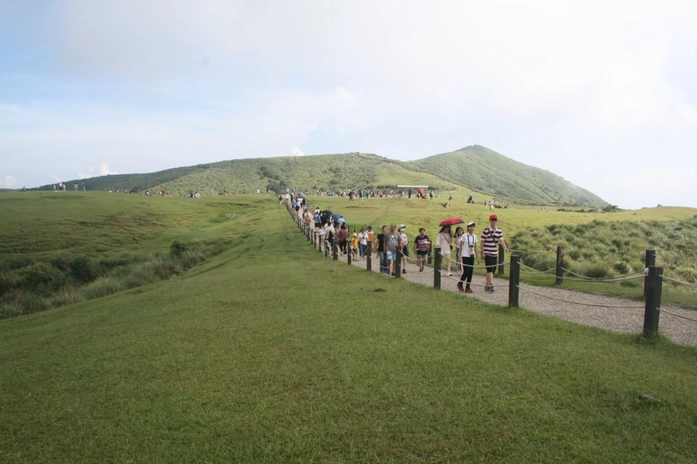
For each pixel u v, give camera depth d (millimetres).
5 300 24000
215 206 63562
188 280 17516
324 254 22344
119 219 47000
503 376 5043
